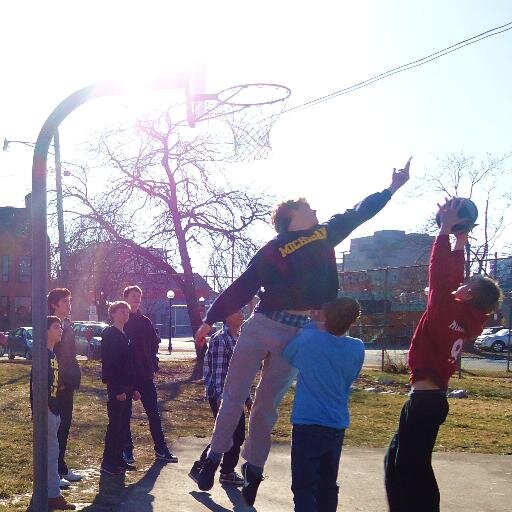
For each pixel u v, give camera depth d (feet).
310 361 15.58
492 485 25.55
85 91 17.01
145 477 24.93
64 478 24.02
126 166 69.26
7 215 199.93
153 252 71.97
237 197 70.69
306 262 15.42
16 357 107.86
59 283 72.79
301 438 15.61
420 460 16.10
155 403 27.99
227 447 16.89
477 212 16.53
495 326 158.30
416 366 16.26
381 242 236.43
